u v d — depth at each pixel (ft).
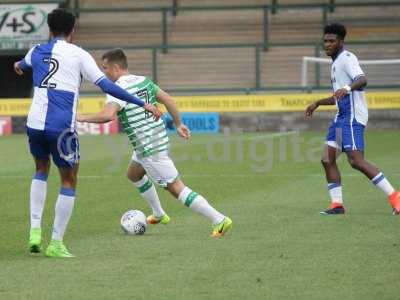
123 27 354.54
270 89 320.09
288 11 352.28
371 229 107.24
